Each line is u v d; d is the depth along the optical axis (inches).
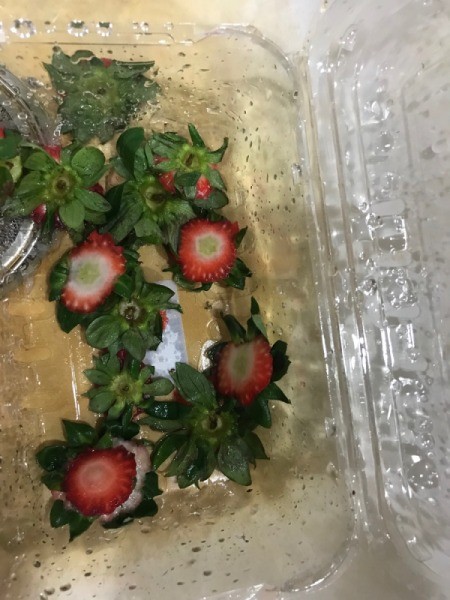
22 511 7.9
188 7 8.3
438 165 7.5
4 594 7.3
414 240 7.8
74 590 7.4
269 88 8.5
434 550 7.3
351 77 8.3
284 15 8.5
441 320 7.6
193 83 8.5
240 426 8.0
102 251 7.5
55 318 8.2
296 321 8.5
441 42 7.5
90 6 7.9
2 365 8.1
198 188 7.9
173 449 7.9
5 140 6.9
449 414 7.4
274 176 8.6
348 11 8.2
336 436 8.1
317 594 7.4
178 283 8.3
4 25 7.7
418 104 7.7
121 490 7.5
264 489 8.3
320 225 8.4
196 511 8.3
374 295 8.2
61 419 8.1
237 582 7.4
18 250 7.6
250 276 8.6
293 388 8.4
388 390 8.0
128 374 7.8
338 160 8.4
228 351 8.1
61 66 7.9
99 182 7.9
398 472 7.9
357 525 7.8
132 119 8.4
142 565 7.7
